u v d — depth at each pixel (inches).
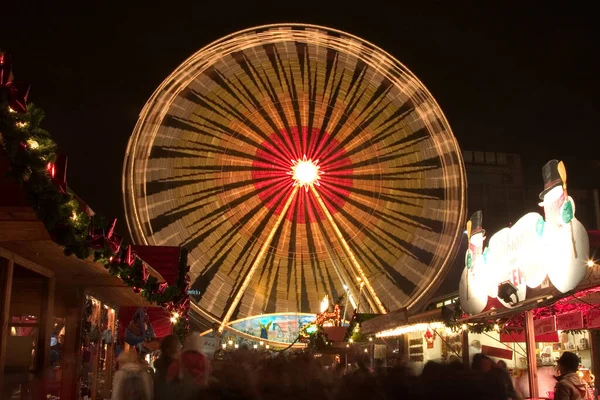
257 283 1142.3
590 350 456.1
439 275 1063.0
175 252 546.3
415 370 166.1
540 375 457.4
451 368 150.8
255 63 1179.3
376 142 1175.0
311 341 978.1
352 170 1175.6
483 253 412.5
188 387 175.5
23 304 392.8
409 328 663.1
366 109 1188.5
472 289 431.5
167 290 488.1
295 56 1186.0
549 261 304.8
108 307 495.5
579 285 283.0
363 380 160.9
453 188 1085.8
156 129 1055.6
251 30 1101.1
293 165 1157.7
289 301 1147.9
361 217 1157.1
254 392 162.4
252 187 1162.0
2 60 177.0
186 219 1107.3
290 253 1147.3
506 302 357.1
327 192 1164.5
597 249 275.9
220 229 1132.5
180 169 1120.2
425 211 1120.2
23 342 342.6
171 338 188.7
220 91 1155.9
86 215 252.5
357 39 1122.0
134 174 1007.6
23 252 299.3
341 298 1096.8
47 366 347.6
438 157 1120.2
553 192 302.5
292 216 1149.7
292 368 182.5
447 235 1076.5
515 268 352.2
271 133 1176.8
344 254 1131.3
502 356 447.5
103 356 484.7
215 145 1145.4
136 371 199.2
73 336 394.0
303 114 1191.6
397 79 1142.3
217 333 1074.7
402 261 1114.7
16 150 185.0
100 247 264.5
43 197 200.5
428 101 1115.9
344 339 947.3
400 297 1102.4
